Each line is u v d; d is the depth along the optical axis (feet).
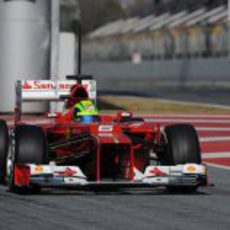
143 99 430.20
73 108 146.61
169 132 136.67
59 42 351.05
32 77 325.62
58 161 141.49
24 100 160.35
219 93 533.96
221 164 189.57
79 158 138.72
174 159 133.90
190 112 355.15
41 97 160.45
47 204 123.95
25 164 128.88
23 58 323.37
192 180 131.64
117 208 121.08
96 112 146.20
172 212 118.62
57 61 344.28
